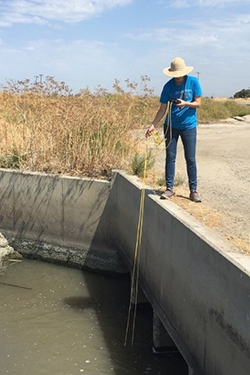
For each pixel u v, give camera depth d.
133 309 7.80
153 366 6.30
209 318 4.71
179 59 6.62
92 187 9.41
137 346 6.75
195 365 5.10
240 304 4.03
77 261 9.66
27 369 6.22
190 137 6.97
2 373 6.11
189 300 5.27
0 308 7.89
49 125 10.70
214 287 4.58
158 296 6.52
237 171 10.83
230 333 4.23
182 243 5.50
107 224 9.34
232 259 4.25
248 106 39.12
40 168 10.35
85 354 6.57
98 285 8.86
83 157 10.05
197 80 6.76
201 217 6.52
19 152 10.87
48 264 9.96
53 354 6.56
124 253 8.63
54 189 9.84
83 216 9.59
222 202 7.75
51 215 9.95
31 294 8.46
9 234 10.52
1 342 6.86
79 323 7.40
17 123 11.54
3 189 10.45
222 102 36.81
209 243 4.73
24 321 7.46
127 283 8.92
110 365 6.32
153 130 7.00
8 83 11.75
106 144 10.12
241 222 6.46
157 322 6.52
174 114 6.84
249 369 3.88
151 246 6.87
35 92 11.31
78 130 10.30
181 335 5.55
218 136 18.83
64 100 10.89
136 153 9.77
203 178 10.02
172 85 6.78
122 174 8.85
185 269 5.40
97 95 11.10
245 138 17.41
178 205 6.98
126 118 10.62
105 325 7.33
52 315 7.65
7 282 9.02
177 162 12.02
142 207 7.36
